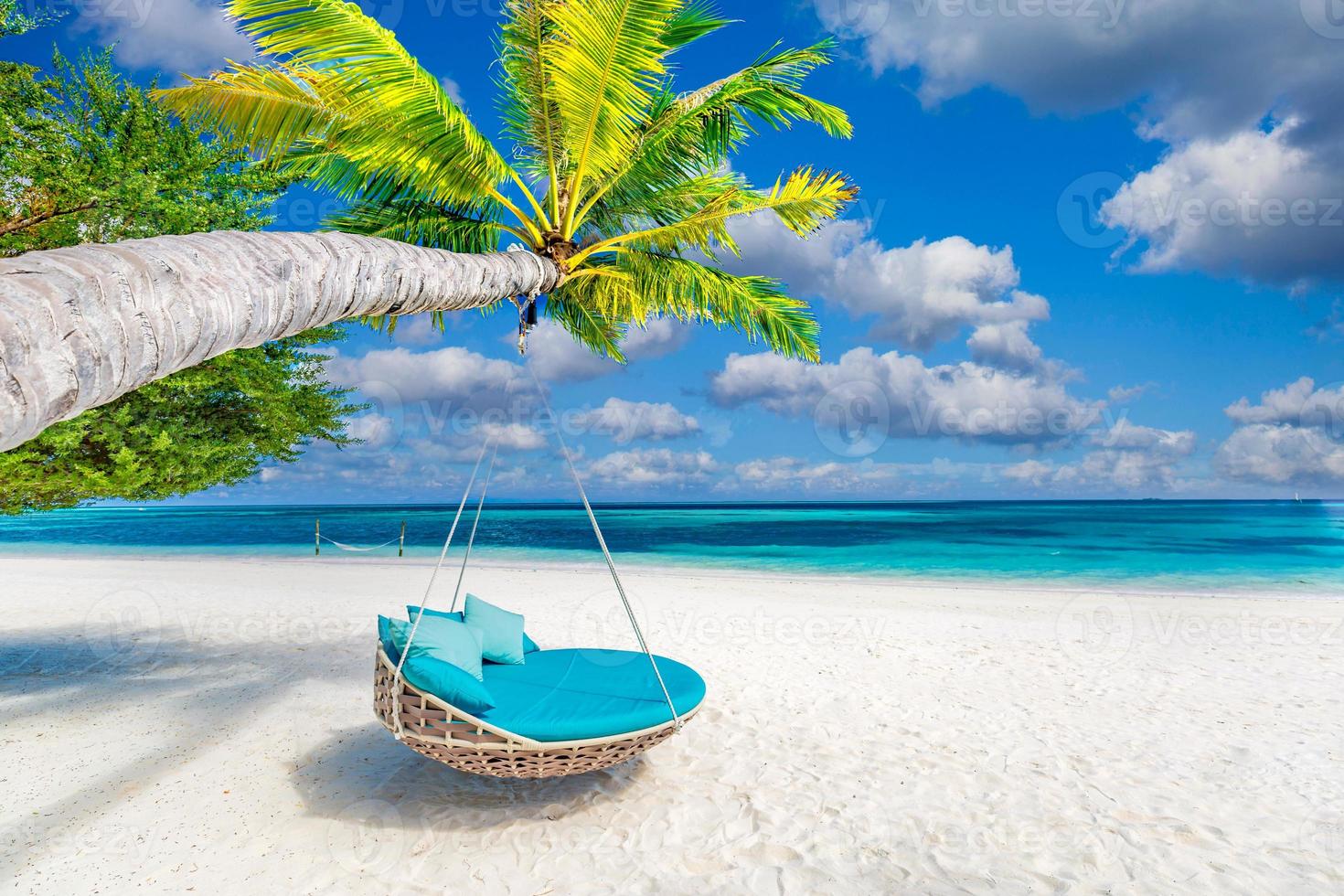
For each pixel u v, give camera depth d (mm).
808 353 8078
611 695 4043
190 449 5484
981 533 35375
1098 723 5430
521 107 6590
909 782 4309
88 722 5164
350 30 4012
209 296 2023
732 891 3117
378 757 4559
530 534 37812
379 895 3027
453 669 3547
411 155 5008
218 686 6199
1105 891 3148
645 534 37375
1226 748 4910
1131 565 20797
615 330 8875
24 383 1424
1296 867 3359
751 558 23297
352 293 2871
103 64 5121
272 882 3102
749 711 5664
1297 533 33406
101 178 4617
